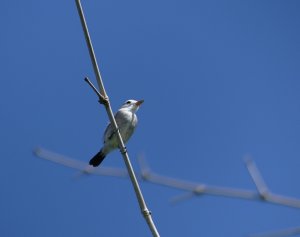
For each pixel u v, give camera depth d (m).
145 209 9.63
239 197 6.42
